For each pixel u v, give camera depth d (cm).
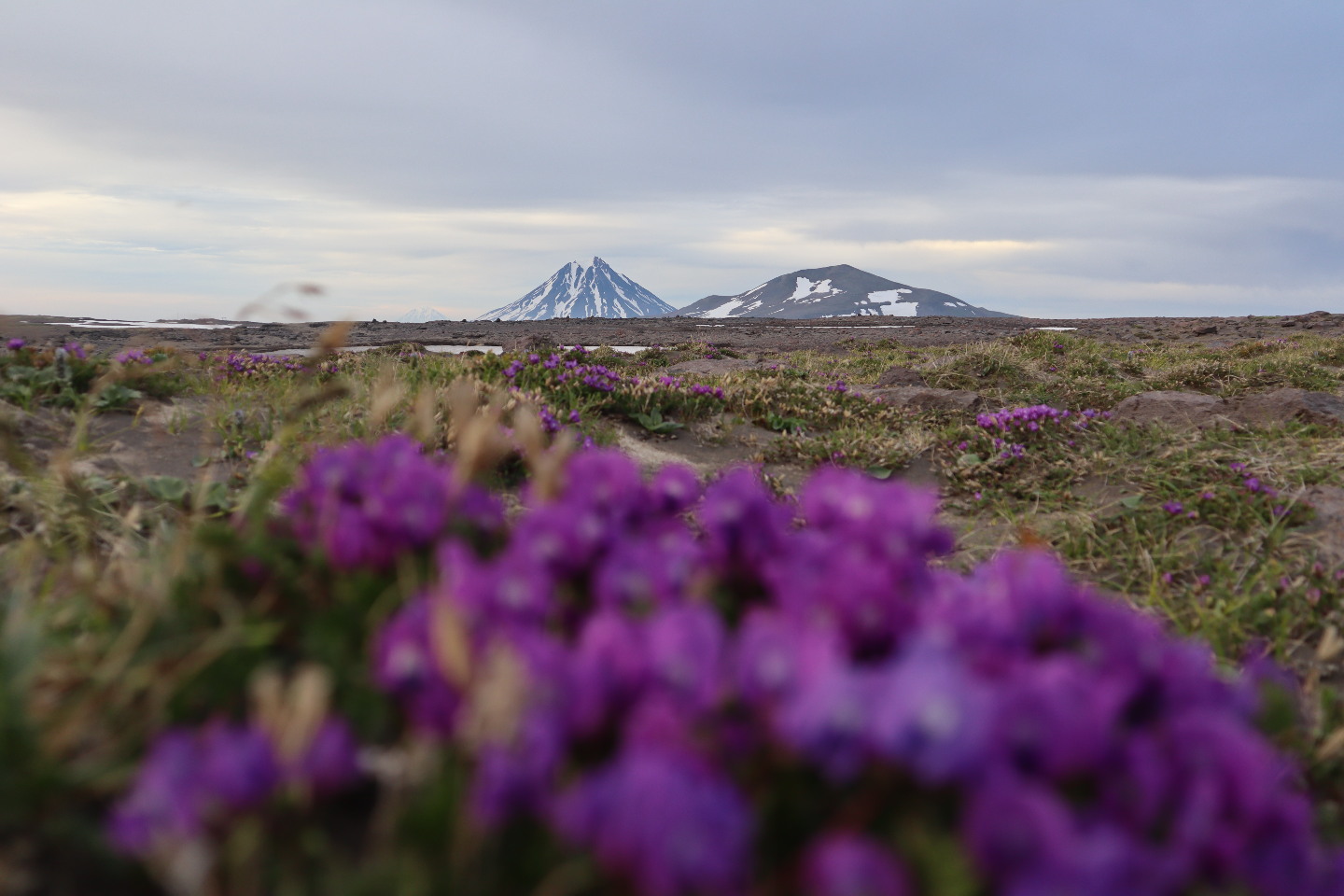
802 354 2180
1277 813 146
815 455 749
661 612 170
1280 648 382
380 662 171
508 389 746
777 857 147
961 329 3656
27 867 156
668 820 120
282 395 692
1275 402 811
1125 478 648
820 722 136
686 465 701
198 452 544
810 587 188
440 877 136
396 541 226
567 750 153
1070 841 123
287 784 145
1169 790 150
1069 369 1536
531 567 185
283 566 234
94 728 184
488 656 154
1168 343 2659
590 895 135
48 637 234
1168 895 134
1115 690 156
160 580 234
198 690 193
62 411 592
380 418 267
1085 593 196
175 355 725
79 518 345
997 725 141
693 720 149
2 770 161
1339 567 447
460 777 146
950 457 752
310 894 143
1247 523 529
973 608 184
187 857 133
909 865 131
